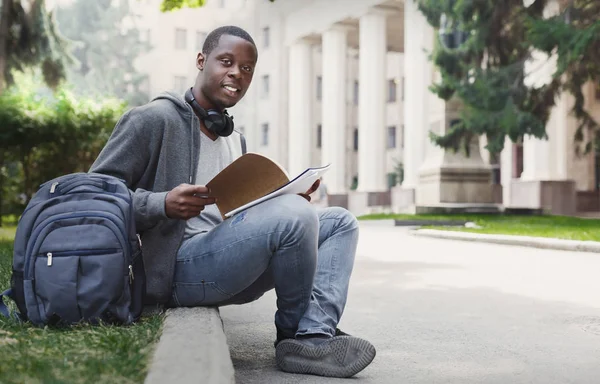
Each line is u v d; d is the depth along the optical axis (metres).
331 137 33.19
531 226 14.57
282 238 2.56
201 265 2.71
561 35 15.25
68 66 22.36
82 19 53.09
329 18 33.16
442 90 18.89
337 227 2.82
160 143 2.83
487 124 17.86
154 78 52.91
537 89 17.95
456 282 6.38
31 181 16.36
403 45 36.94
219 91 2.91
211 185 2.63
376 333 3.85
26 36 20.70
